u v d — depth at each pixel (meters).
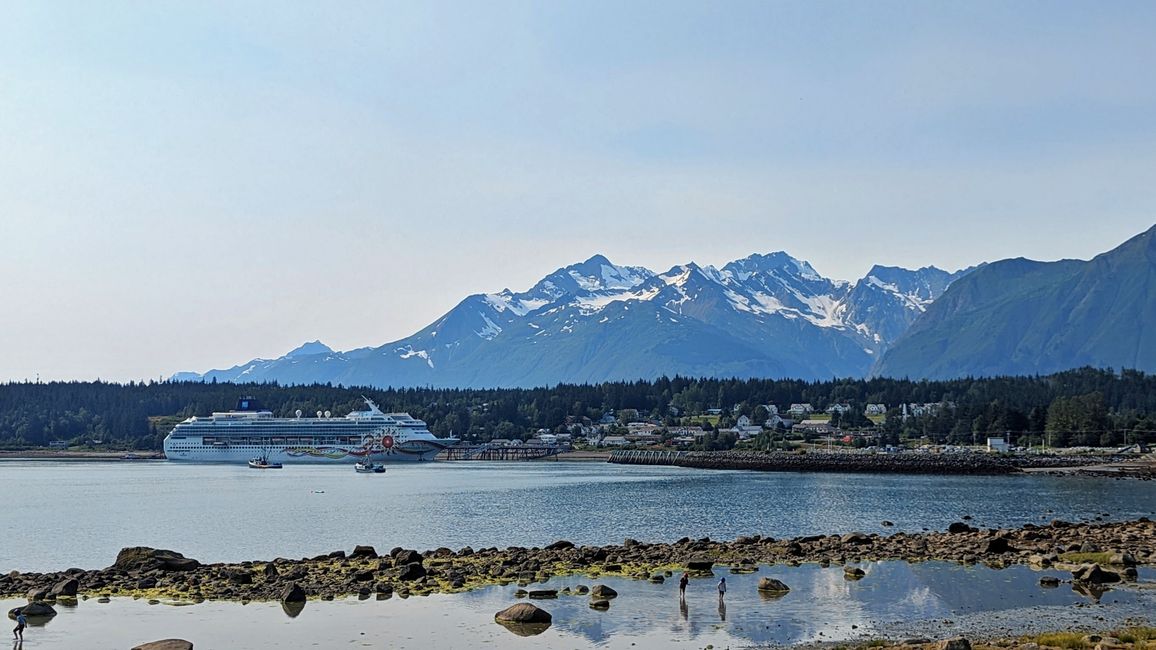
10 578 77.31
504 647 55.25
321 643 56.53
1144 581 72.19
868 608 63.88
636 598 67.94
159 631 59.56
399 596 69.19
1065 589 69.38
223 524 133.62
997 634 56.22
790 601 66.38
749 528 123.56
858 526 124.81
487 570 78.56
